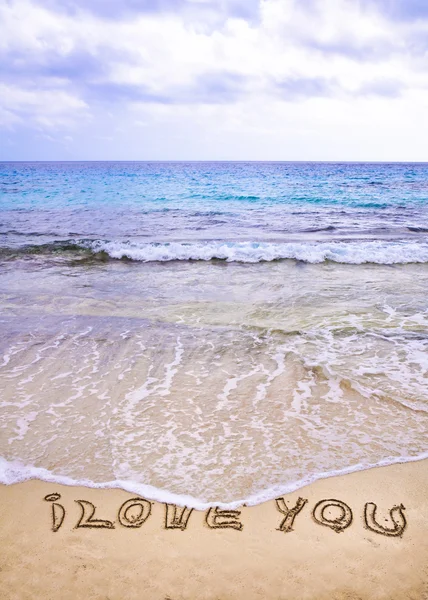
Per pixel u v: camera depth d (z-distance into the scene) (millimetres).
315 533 2492
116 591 2156
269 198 22938
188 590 2158
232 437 3348
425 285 7539
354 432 3404
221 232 13133
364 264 9266
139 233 12898
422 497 2746
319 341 5094
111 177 42219
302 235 12508
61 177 41844
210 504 2693
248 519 2590
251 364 4547
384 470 2984
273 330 5434
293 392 3990
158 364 4570
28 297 6836
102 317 5965
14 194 24500
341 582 2201
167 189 28375
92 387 4102
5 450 3186
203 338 5230
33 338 5250
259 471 2975
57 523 2562
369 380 4168
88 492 2793
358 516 2605
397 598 2121
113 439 3326
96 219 15750
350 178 40938
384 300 6652
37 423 3525
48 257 9797
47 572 2258
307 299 6715
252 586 2182
